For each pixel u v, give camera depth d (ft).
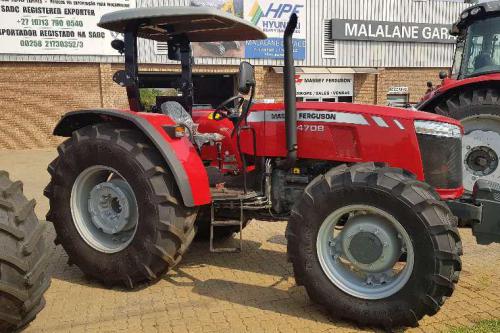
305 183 13.05
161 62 51.47
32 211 9.74
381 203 10.27
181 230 12.25
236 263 14.84
